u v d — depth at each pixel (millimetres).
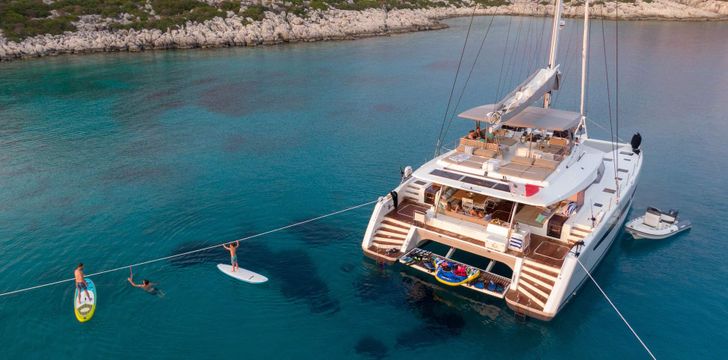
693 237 23469
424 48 83062
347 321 17922
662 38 86438
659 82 54781
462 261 21766
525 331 17359
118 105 49562
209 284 19984
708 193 28219
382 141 38688
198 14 90812
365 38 95312
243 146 37750
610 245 22547
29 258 21984
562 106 46688
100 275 20594
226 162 34281
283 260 21766
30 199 28250
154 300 18969
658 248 22578
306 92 54844
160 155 35812
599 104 47125
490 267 19984
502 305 18719
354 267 21234
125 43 80438
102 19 84688
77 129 42000
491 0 142750
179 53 79562
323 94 53875
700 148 35375
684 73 58875
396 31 101750
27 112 46938
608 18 115188
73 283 20188
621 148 28688
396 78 61219
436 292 19547
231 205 27328
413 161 34438
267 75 63750
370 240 21812
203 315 18172
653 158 33625
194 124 43469
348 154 35781
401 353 16391
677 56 69750
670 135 38219
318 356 16266
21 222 25438
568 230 19875
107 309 18469
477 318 18047
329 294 19422
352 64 70812
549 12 127125
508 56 73812
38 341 16891
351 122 43750
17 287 19875
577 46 75938
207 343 16812
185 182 30719
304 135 40312
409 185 24141
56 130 41750
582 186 20453
